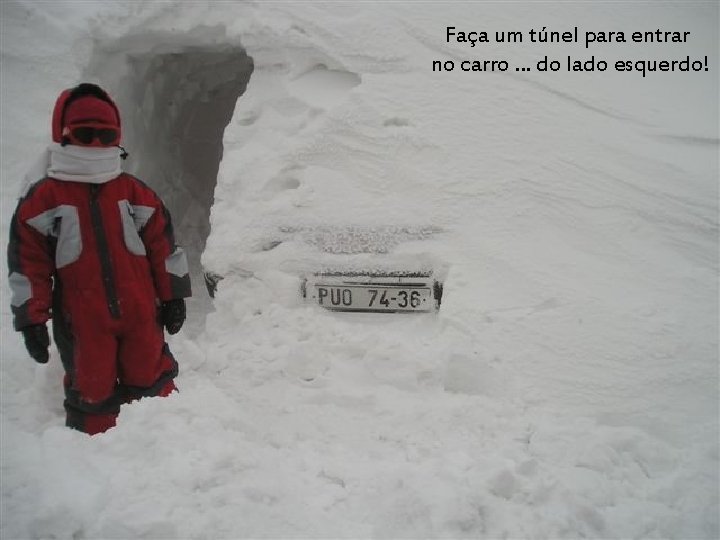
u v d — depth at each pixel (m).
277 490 2.43
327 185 3.58
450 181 3.46
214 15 4.14
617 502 2.50
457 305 3.23
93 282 2.97
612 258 3.26
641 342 3.05
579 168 3.42
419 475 2.48
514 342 3.13
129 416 2.82
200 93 5.87
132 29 4.37
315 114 3.76
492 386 3.10
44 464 2.58
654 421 2.91
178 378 3.49
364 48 3.77
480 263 3.30
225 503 2.36
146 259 3.15
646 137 3.49
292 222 3.55
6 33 4.41
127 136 4.74
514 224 3.37
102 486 2.40
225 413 2.90
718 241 3.23
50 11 4.47
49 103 4.34
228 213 3.73
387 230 3.41
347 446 2.87
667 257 3.24
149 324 3.13
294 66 3.89
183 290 3.23
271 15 3.94
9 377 3.44
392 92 3.67
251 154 3.79
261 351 3.39
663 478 2.63
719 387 2.94
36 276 2.92
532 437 2.82
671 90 3.65
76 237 2.94
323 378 3.23
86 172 2.94
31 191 2.92
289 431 2.99
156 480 2.42
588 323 3.12
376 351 3.21
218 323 3.66
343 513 2.37
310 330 3.38
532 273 3.25
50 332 3.76
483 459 2.57
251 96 3.94
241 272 3.62
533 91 3.61
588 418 2.95
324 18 3.87
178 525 2.25
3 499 2.40
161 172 5.35
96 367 3.02
